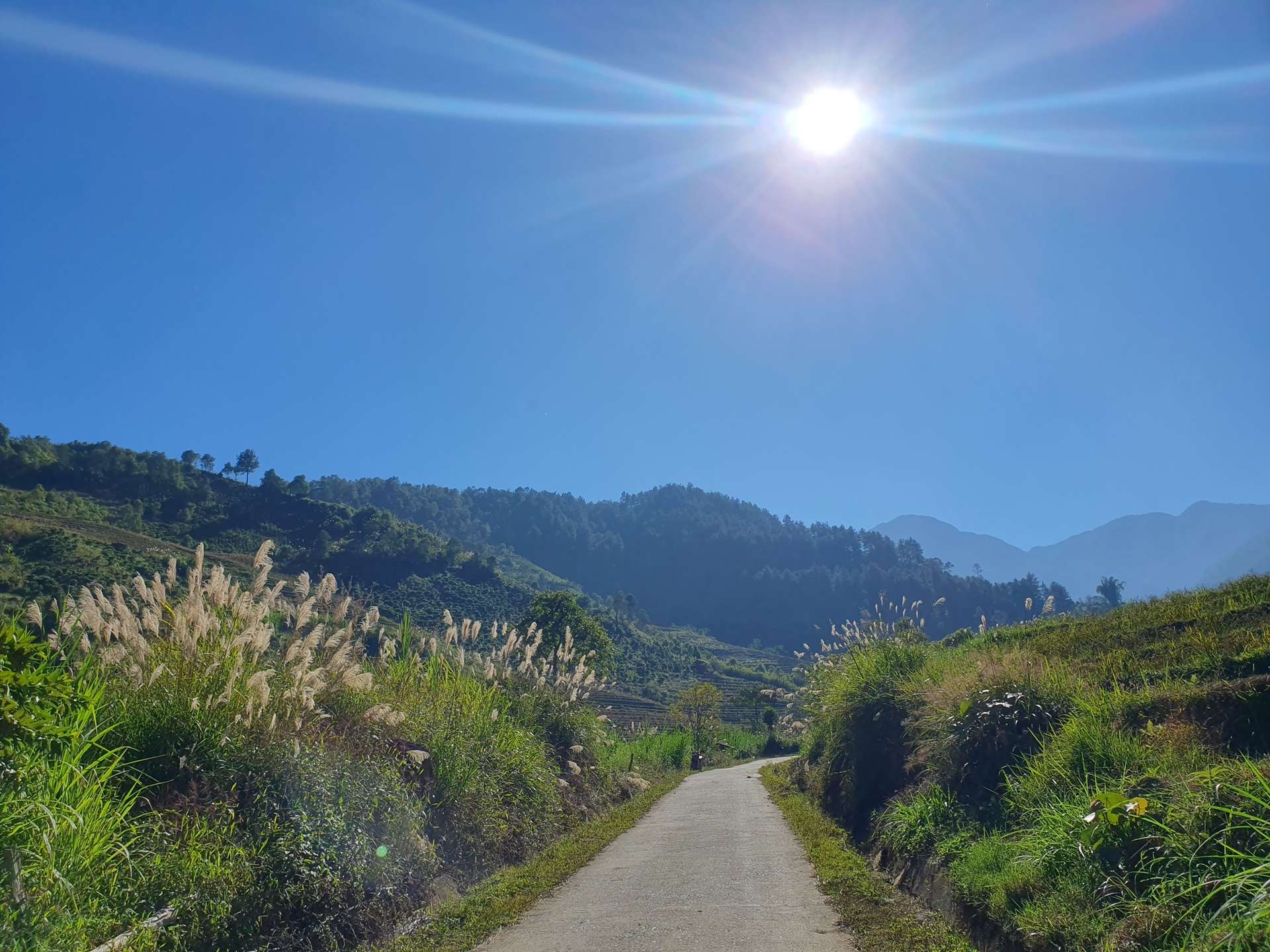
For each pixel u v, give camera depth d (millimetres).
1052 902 4875
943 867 6848
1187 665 7305
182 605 7504
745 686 78438
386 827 7656
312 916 6172
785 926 6539
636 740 31703
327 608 9648
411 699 10508
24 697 4734
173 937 5004
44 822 4773
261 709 7012
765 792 19172
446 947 6453
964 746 7895
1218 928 3674
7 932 4078
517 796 11086
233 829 6117
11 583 18094
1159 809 4848
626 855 10477
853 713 11953
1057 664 8375
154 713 6660
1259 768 4668
